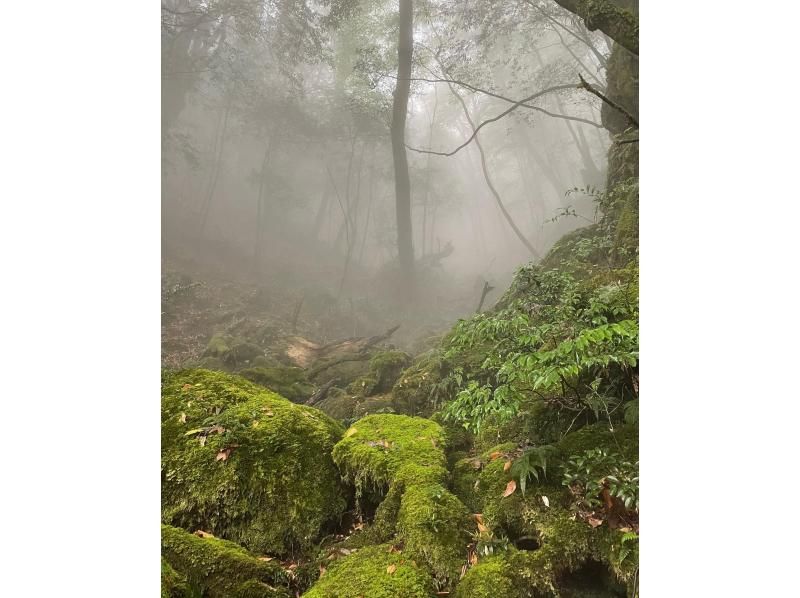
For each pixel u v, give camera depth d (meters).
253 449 2.66
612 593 1.85
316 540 2.47
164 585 1.89
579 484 2.12
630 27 4.73
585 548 1.89
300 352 8.51
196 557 2.08
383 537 2.27
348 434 2.85
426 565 2.00
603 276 3.97
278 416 2.91
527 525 2.07
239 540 2.44
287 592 2.03
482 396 2.37
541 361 2.18
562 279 3.49
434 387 4.29
